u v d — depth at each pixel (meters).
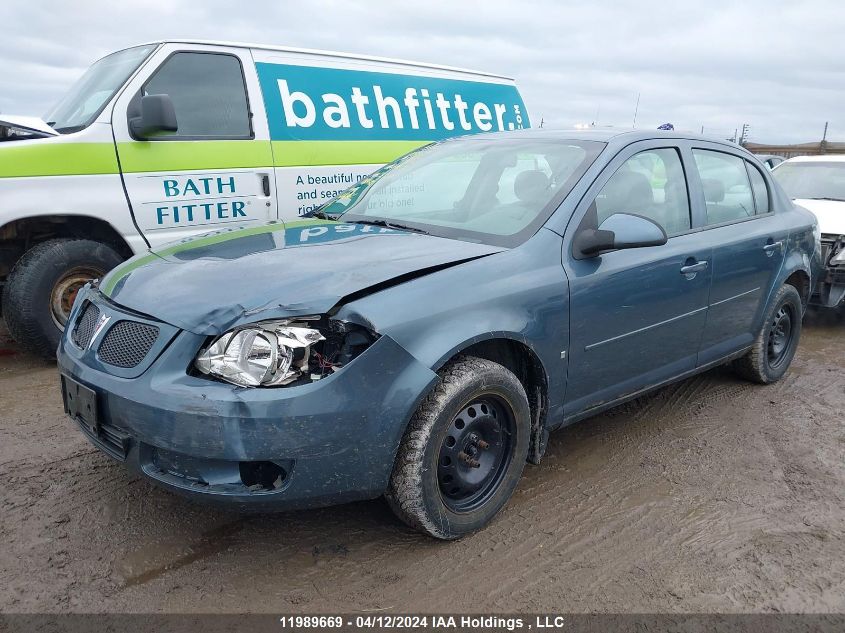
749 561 2.88
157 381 2.46
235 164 5.52
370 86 6.50
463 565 2.77
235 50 5.61
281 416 2.36
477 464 2.94
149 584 2.59
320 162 6.03
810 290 5.21
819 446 4.03
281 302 2.51
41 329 4.79
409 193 3.90
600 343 3.34
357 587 2.62
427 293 2.70
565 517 3.16
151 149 5.11
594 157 3.53
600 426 4.21
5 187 4.53
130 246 5.09
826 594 2.69
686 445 3.97
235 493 2.43
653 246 3.33
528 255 3.08
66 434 3.83
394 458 2.61
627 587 2.69
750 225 4.41
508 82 7.97
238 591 2.57
